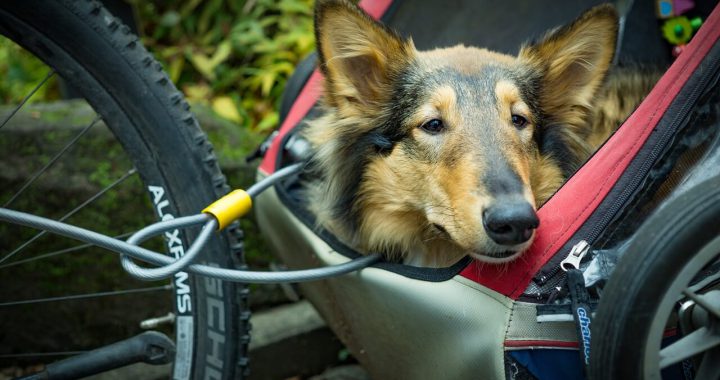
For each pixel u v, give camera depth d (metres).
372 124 0.95
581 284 0.79
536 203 0.94
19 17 0.88
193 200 0.91
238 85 1.74
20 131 1.21
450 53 0.97
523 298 0.79
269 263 1.30
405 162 0.92
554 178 0.95
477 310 0.81
